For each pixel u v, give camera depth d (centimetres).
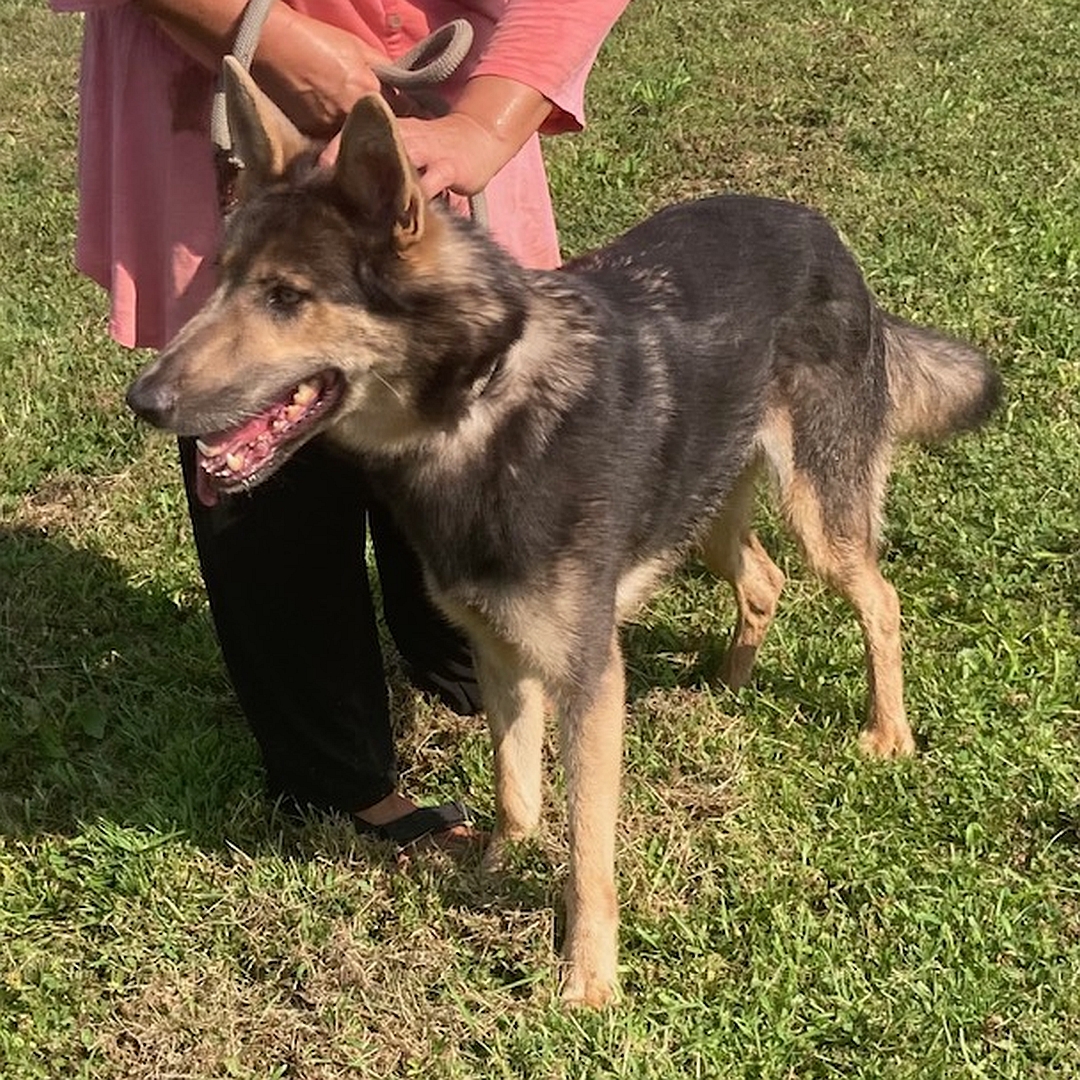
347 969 146
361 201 124
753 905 150
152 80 137
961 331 249
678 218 165
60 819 168
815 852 157
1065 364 238
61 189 339
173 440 237
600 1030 137
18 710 186
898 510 209
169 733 181
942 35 393
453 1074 135
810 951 145
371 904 155
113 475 231
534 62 135
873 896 151
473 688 182
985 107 344
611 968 144
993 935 145
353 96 133
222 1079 137
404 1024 141
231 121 127
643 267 156
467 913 153
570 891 145
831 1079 133
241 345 124
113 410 247
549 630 137
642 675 189
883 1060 133
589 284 148
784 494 171
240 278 125
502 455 133
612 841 143
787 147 335
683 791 168
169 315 143
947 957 143
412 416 131
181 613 204
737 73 376
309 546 147
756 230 166
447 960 147
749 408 162
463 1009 141
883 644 173
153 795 169
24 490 229
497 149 134
